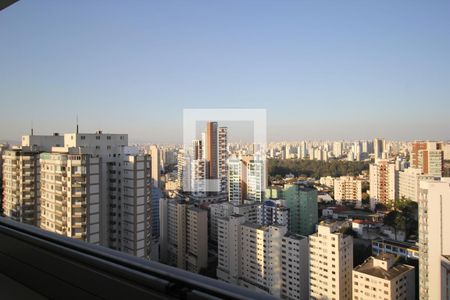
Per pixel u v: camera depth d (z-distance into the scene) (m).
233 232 158.38
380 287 118.31
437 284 111.19
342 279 127.56
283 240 144.62
